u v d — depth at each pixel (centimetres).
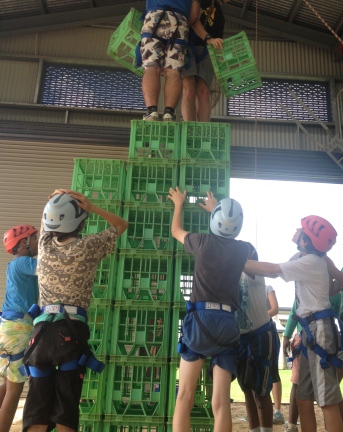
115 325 333
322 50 1030
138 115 964
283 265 337
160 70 450
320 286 342
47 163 905
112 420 316
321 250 350
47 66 990
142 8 1006
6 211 877
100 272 355
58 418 246
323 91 1014
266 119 970
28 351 257
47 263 274
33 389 255
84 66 995
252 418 392
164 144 388
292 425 470
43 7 976
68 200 286
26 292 370
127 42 565
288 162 926
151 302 337
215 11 525
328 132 907
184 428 274
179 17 451
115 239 295
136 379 328
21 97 959
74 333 258
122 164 374
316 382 324
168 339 332
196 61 513
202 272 299
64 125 916
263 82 1011
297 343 479
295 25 1012
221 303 292
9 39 995
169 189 366
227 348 288
